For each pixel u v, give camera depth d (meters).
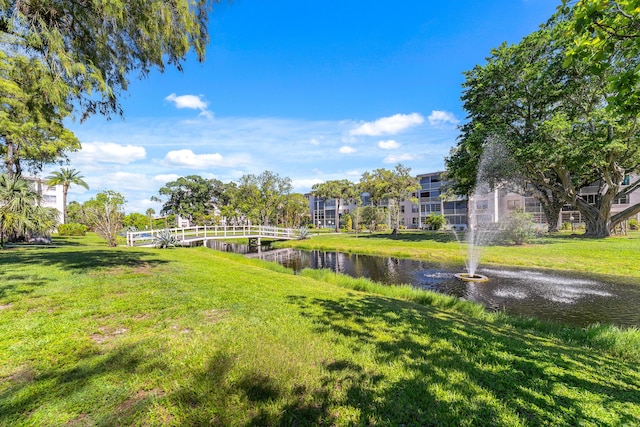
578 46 3.27
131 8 5.51
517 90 20.53
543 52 19.38
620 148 17.28
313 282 8.64
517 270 13.45
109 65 6.22
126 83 6.62
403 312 5.33
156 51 6.24
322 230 55.59
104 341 3.32
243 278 7.80
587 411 2.39
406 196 38.59
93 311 4.29
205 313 4.41
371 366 2.96
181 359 2.90
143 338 3.41
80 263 8.70
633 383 3.02
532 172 21.95
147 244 19.59
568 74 18.59
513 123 22.20
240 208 45.50
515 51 20.25
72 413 2.10
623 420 2.28
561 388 2.75
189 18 6.06
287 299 5.61
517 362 3.26
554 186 23.95
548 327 5.98
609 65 3.20
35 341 3.26
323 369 2.83
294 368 2.79
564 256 14.84
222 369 2.71
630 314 7.65
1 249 13.20
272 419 2.10
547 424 2.19
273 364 2.83
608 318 7.36
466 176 24.05
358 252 22.39
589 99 18.77
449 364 3.10
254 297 5.51
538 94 19.92
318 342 3.47
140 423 2.02
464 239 23.75
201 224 50.22
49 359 2.87
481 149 21.42
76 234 31.53
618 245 16.17
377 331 4.05
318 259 19.42
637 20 2.76
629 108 3.16
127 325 3.84
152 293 5.42
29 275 6.68
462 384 2.69
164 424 2.02
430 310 6.19
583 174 21.91
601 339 5.11
